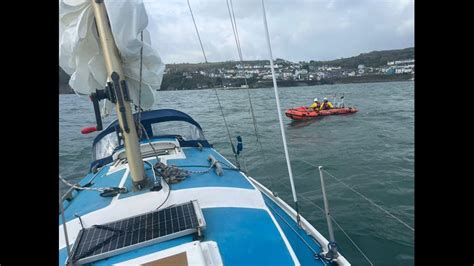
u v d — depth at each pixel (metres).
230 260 1.71
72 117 17.61
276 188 6.57
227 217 2.13
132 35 1.99
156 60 2.37
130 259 1.68
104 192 2.46
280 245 1.84
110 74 2.02
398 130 13.41
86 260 1.66
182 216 1.98
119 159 3.61
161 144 3.90
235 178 2.92
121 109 2.12
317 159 9.05
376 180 7.02
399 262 3.91
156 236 1.82
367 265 3.86
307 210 5.39
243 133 13.34
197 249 1.67
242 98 32.16
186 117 4.64
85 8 1.99
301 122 16.41
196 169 3.16
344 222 4.93
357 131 13.54
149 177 2.70
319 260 2.04
